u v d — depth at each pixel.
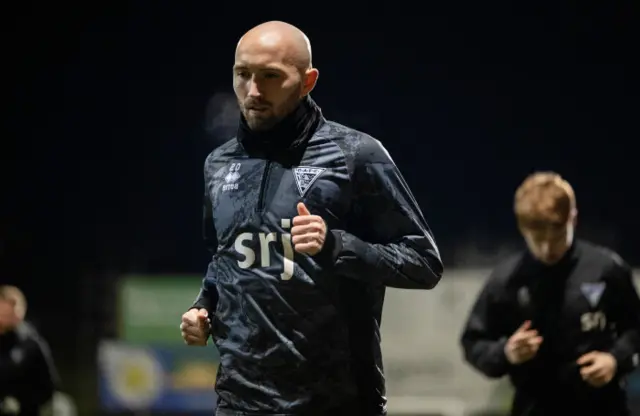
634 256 45.47
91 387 36.41
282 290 8.53
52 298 47.34
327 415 8.58
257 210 8.69
